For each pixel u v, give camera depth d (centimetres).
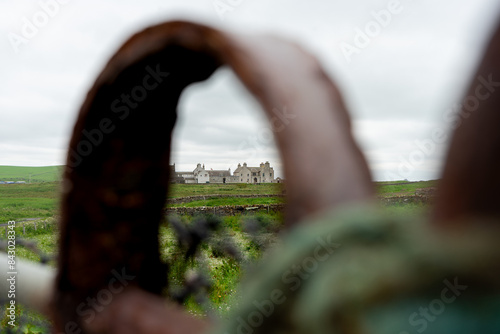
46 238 1512
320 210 48
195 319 93
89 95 102
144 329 94
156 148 115
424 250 33
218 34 72
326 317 35
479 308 30
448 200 33
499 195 31
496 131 31
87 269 111
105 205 112
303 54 66
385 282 34
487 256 30
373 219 38
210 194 3125
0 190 5769
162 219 123
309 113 56
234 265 686
